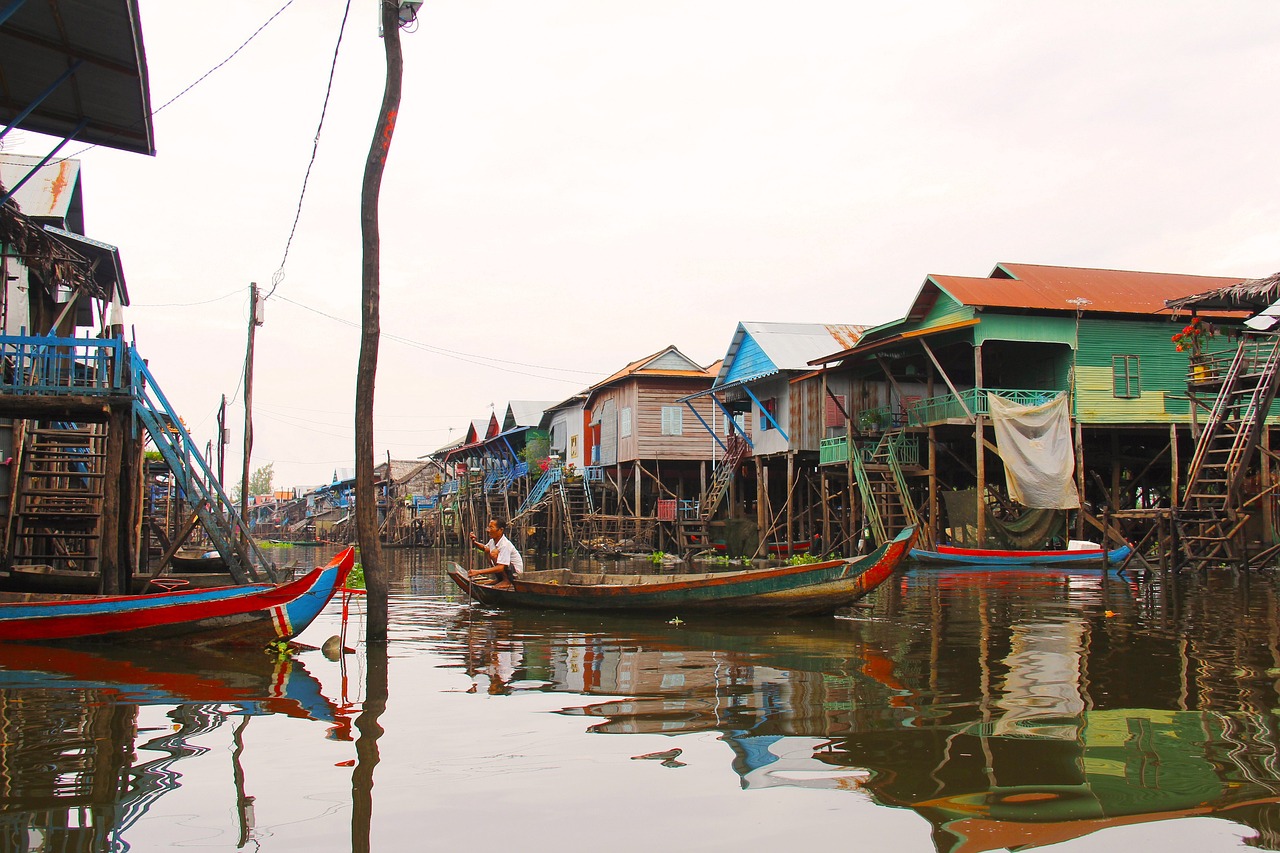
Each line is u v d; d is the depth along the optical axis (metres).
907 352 25.52
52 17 10.08
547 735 6.02
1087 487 29.42
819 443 27.39
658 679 7.96
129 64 10.98
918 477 25.44
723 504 34.41
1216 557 18.05
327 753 5.61
